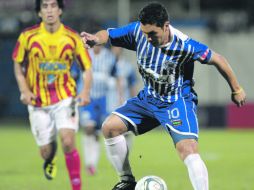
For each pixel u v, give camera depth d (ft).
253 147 187.42
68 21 293.84
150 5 65.10
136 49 69.67
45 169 93.71
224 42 310.86
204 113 278.46
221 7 355.77
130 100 73.31
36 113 88.99
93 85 127.34
